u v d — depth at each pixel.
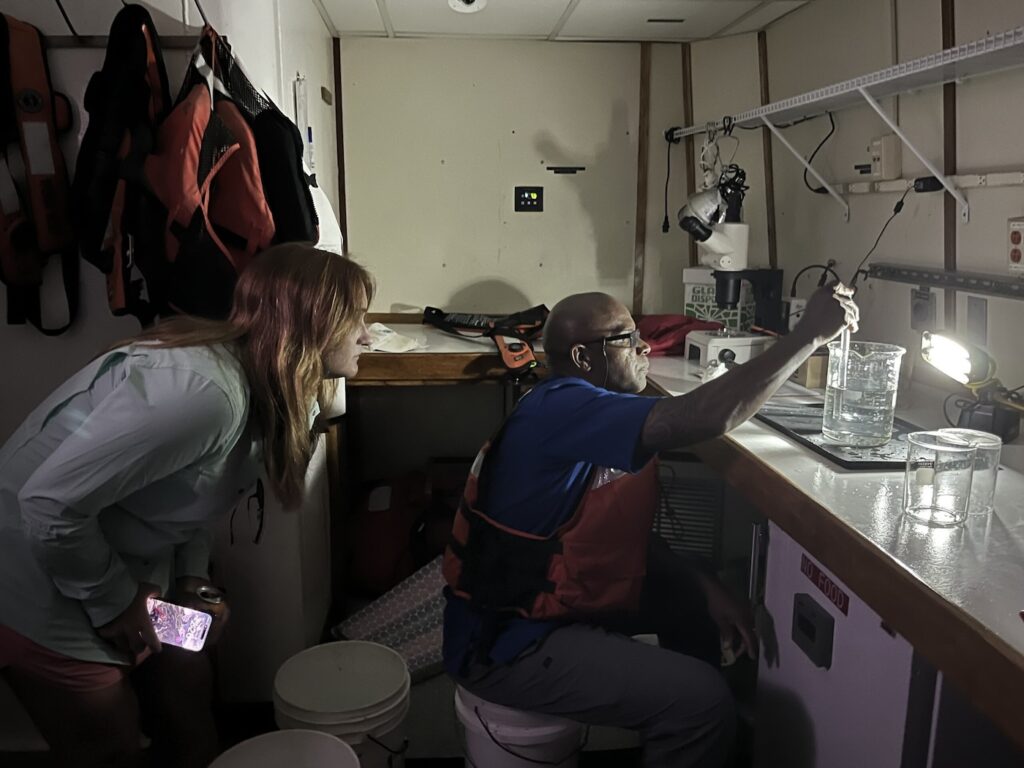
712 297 2.76
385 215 3.10
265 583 2.12
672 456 2.73
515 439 1.59
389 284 3.15
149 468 1.19
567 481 1.60
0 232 1.79
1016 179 1.67
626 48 3.02
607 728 2.13
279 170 1.77
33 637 1.29
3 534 1.27
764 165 2.91
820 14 2.47
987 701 0.87
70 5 1.77
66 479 1.15
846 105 2.32
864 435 1.54
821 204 2.55
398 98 3.02
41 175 1.78
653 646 1.60
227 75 1.72
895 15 2.08
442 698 2.30
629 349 1.72
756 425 1.74
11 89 1.74
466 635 1.63
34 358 1.93
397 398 3.20
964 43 1.84
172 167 1.60
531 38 2.97
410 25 2.80
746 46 2.91
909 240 2.09
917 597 1.00
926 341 1.76
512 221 3.12
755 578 1.81
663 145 3.08
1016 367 1.73
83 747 1.39
